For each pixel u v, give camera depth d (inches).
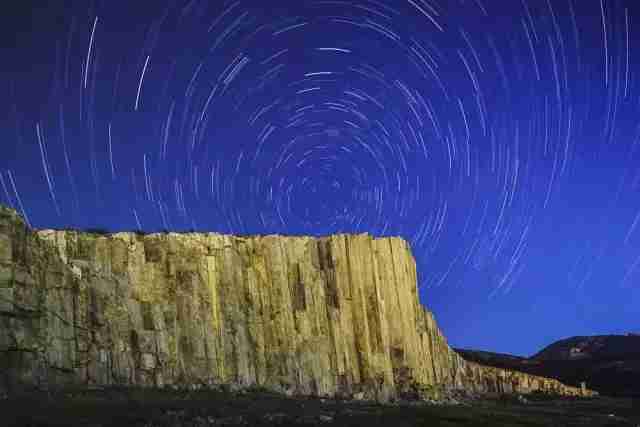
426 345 3841.0
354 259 3602.4
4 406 2007.9
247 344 3117.6
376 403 3036.4
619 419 2960.1
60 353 2509.8
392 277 3727.9
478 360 5890.8
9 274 2386.8
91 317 2691.9
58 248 2723.9
